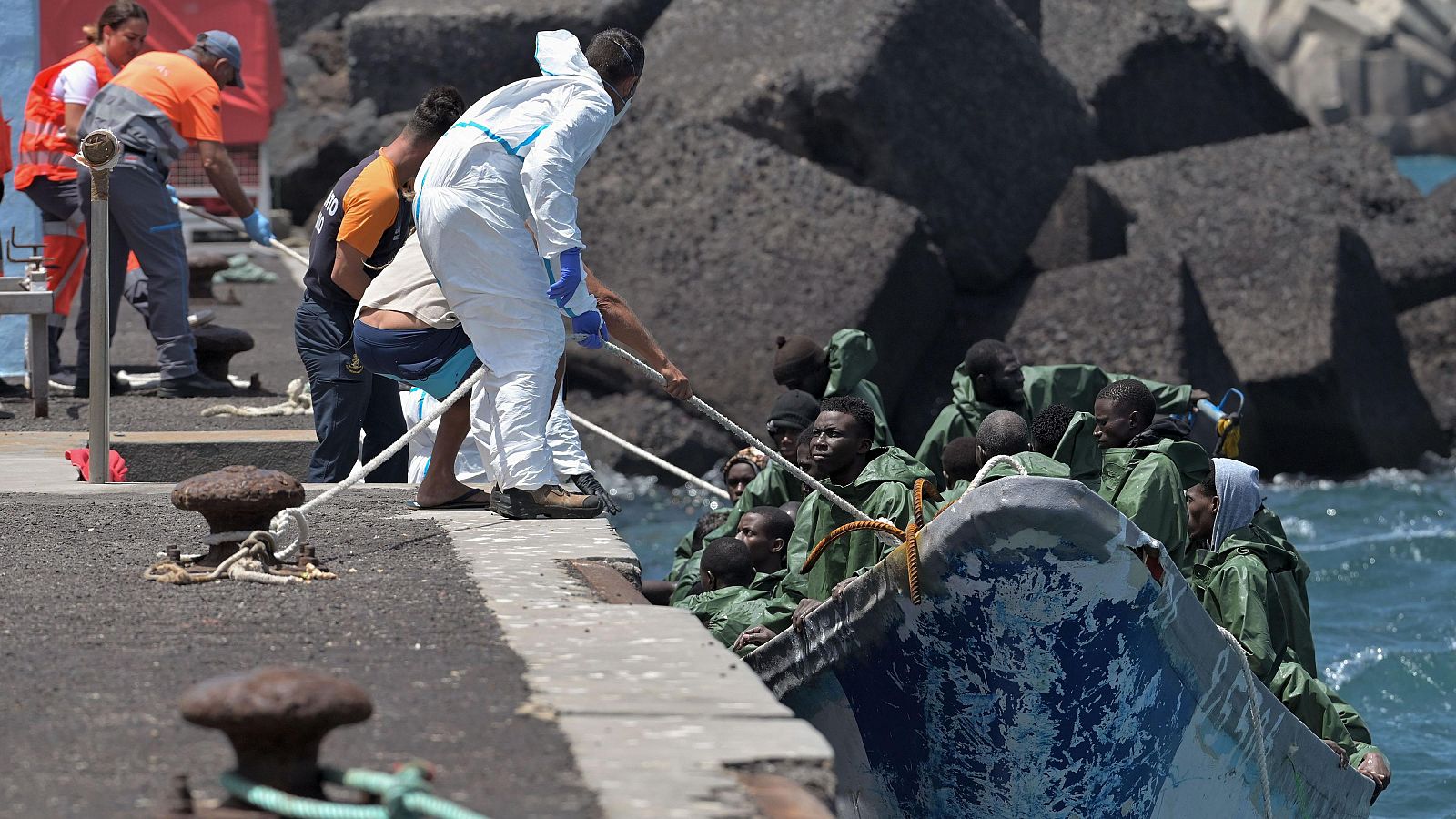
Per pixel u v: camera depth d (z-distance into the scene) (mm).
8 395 40969
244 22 72562
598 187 78688
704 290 74812
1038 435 26062
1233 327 76625
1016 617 19266
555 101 23297
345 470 31875
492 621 17453
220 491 19750
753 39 85375
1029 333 76750
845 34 82312
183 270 40250
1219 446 38406
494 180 23016
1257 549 25312
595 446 70375
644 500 66750
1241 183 84312
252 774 11078
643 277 75750
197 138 38062
